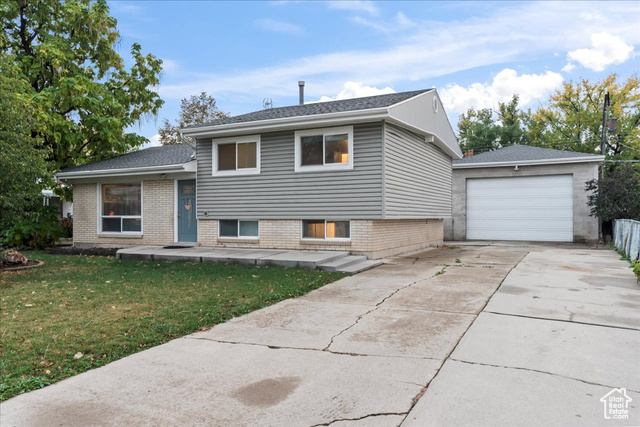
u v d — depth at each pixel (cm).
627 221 1220
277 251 1198
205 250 1251
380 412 309
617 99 3039
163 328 519
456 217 2030
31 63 1780
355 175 1138
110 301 663
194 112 3341
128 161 1608
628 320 538
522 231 1923
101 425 295
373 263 1038
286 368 396
